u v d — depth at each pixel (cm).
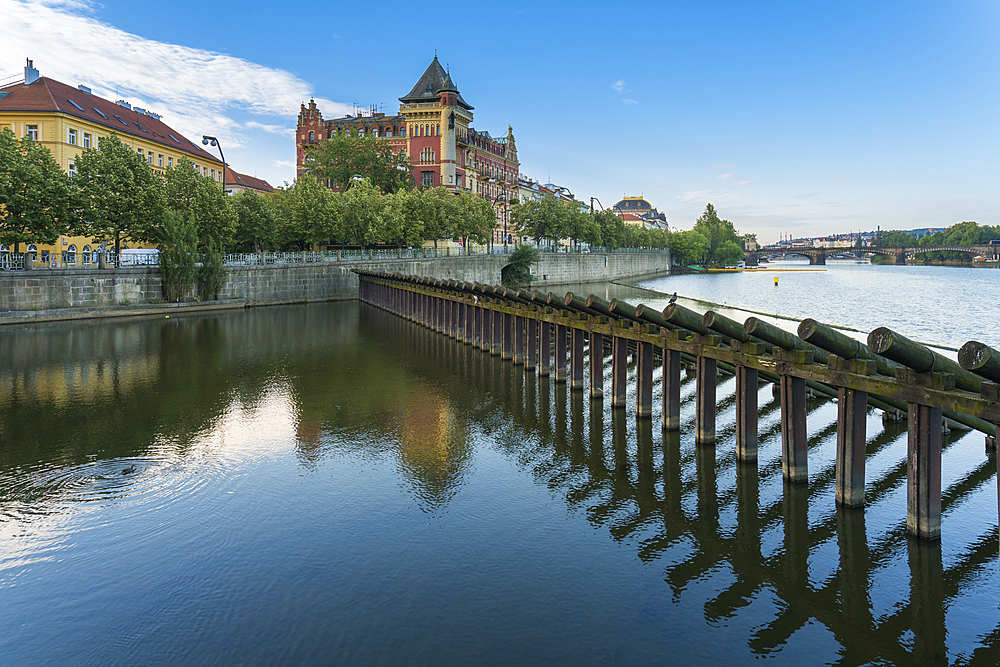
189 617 923
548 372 2592
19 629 901
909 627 878
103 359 3131
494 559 1083
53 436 1825
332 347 3547
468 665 806
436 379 2608
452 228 9194
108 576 1041
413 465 1564
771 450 1638
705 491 1365
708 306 6562
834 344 1163
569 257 12106
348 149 10000
